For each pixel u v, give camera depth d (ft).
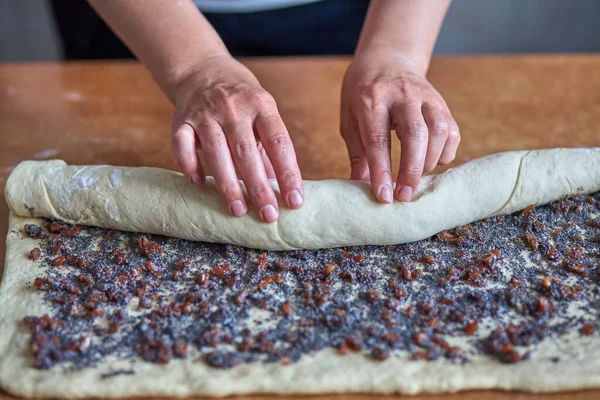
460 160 2.26
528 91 2.66
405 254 1.83
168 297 1.71
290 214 1.80
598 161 1.94
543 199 1.93
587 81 2.72
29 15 4.67
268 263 1.80
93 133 2.46
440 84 2.72
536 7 4.52
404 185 1.77
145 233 1.91
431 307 1.66
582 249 1.83
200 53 2.08
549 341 1.58
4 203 2.10
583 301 1.68
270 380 1.51
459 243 1.85
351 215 1.80
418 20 2.20
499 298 1.68
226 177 1.72
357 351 1.57
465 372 1.52
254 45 3.02
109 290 1.71
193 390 1.51
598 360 1.53
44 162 1.99
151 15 2.12
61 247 1.85
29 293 1.72
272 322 1.64
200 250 1.86
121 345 1.59
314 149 2.34
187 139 1.76
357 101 1.92
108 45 3.08
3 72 2.87
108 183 1.89
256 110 1.79
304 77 2.79
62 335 1.61
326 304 1.68
